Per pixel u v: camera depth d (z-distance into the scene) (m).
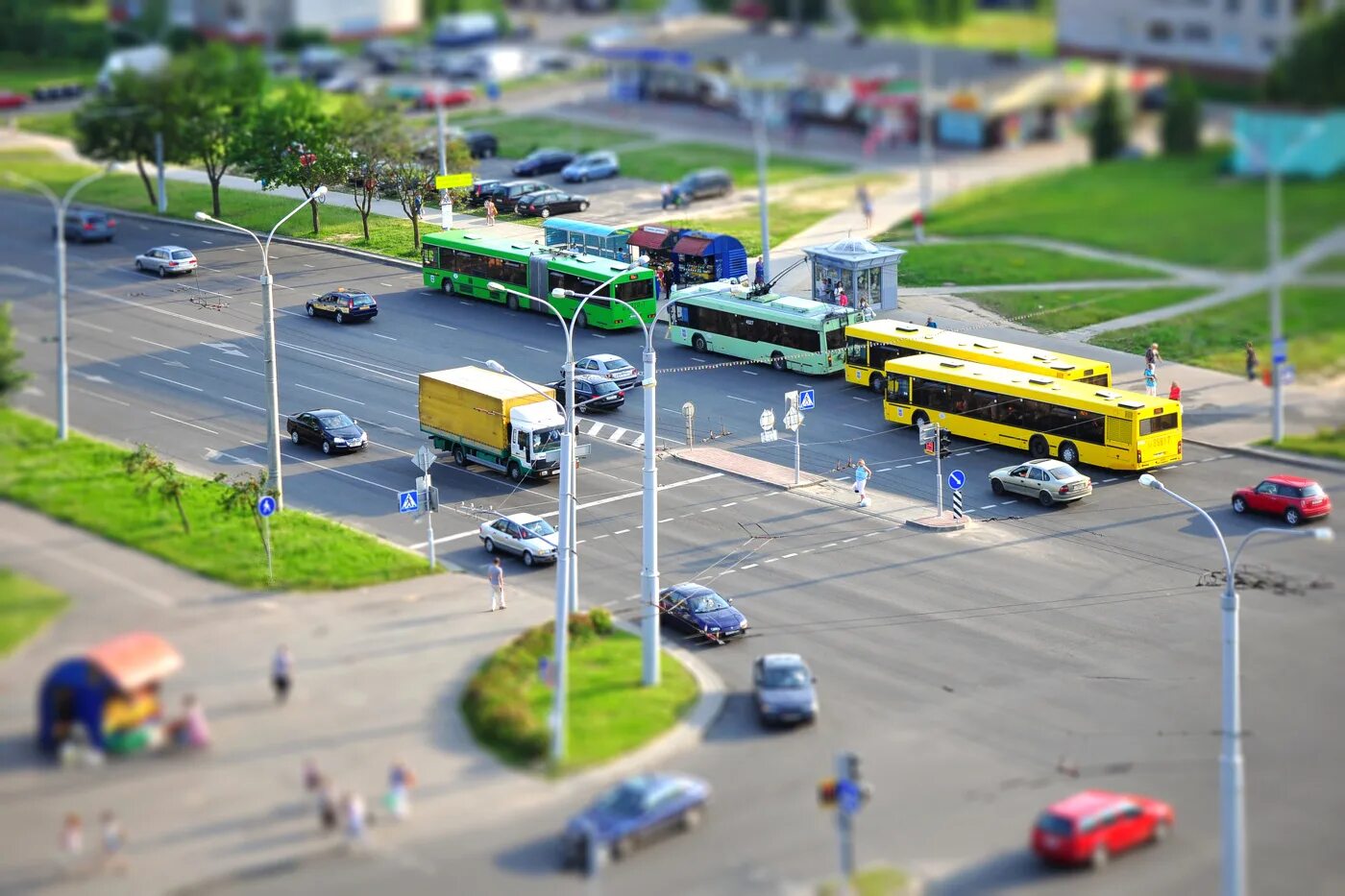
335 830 41.88
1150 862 40.81
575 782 45.34
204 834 41.75
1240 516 70.50
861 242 96.12
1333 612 59.62
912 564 65.06
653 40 167.00
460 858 40.56
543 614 58.81
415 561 64.19
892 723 50.28
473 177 117.81
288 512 69.25
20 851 40.78
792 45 154.25
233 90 121.19
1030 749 48.31
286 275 106.31
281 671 50.06
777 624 59.06
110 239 113.88
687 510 71.56
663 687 52.53
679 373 92.69
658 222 114.75
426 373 81.88
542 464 74.69
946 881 39.50
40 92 162.25
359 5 198.12
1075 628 58.31
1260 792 45.41
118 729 46.34
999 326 90.81
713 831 42.31
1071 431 77.19
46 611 57.31
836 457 78.81
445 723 49.06
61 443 76.81
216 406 84.25
